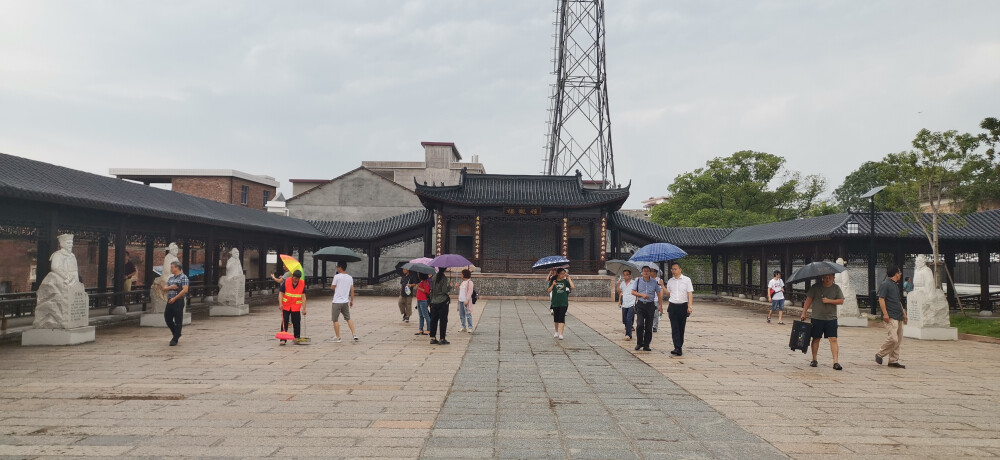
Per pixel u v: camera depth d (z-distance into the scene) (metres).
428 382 9.31
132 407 7.46
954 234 25.08
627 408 7.65
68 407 7.44
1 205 14.42
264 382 9.18
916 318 16.95
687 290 12.70
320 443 5.98
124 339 14.52
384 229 41.34
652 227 39.62
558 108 48.66
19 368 10.35
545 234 42.06
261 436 6.21
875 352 13.72
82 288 13.98
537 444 6.00
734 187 53.50
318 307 26.70
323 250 20.78
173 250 17.78
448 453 5.68
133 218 19.72
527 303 31.72
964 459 5.71
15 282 30.03
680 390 8.87
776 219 51.53
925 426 6.91
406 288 19.34
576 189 39.62
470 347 13.70
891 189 24.27
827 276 11.07
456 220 41.50
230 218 26.28
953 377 10.30
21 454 5.55
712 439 6.26
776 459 5.61
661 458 5.59
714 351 13.48
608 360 11.88
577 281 35.44
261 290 30.48
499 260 37.00
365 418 7.00
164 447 5.80
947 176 22.61
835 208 55.16
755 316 24.92
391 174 57.12
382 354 12.38
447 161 56.78
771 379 9.90
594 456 5.63
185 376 9.66
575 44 48.94
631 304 15.52
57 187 16.12
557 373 10.27
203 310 23.42
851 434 6.53
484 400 8.05
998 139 21.16
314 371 10.22
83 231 17.42
